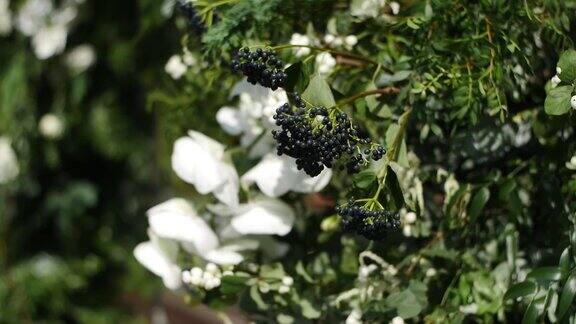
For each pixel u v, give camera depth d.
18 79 2.03
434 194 1.20
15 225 2.13
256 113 1.22
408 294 1.15
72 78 2.05
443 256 1.17
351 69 1.18
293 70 1.10
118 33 2.00
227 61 1.22
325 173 1.20
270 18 1.18
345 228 1.09
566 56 1.06
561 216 1.14
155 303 2.19
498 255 1.17
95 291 2.24
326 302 1.22
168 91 1.43
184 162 1.24
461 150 1.17
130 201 2.23
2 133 2.05
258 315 1.27
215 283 1.23
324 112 1.07
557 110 1.07
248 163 1.26
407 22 1.13
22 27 1.98
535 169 1.16
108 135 2.11
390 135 1.11
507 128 1.17
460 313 1.14
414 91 1.11
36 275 2.11
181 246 1.29
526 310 1.09
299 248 1.26
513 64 1.13
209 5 1.19
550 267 1.09
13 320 2.07
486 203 1.18
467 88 1.11
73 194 2.17
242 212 1.24
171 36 1.75
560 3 1.12
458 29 1.14
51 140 2.08
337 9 1.20
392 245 1.20
